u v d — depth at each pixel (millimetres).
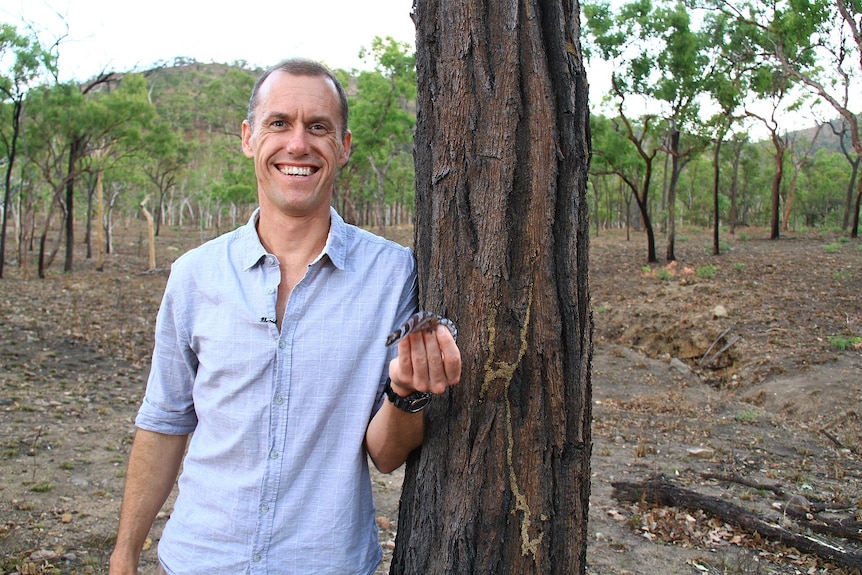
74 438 7543
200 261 1881
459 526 1735
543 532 1730
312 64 1879
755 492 6938
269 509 1762
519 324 1719
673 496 6395
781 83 28125
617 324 16906
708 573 5109
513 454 1724
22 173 28969
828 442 9016
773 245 29859
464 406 1740
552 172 1723
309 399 1772
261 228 1886
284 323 1781
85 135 26531
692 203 56750
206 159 72500
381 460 1810
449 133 1764
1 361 11148
